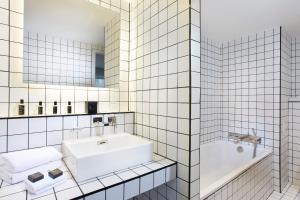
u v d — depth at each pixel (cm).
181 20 112
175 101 116
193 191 108
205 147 257
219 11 194
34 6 120
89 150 122
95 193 79
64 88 131
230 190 148
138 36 155
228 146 271
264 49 243
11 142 101
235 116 274
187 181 107
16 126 103
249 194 179
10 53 108
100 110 149
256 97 249
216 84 285
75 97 136
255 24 225
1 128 98
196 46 110
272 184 230
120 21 161
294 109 247
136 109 156
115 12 159
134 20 161
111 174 95
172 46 119
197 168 111
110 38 158
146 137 143
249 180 178
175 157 116
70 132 124
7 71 107
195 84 109
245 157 250
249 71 258
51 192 77
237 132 271
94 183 85
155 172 102
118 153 100
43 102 121
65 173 96
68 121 123
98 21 152
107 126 143
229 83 282
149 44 141
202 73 262
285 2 175
